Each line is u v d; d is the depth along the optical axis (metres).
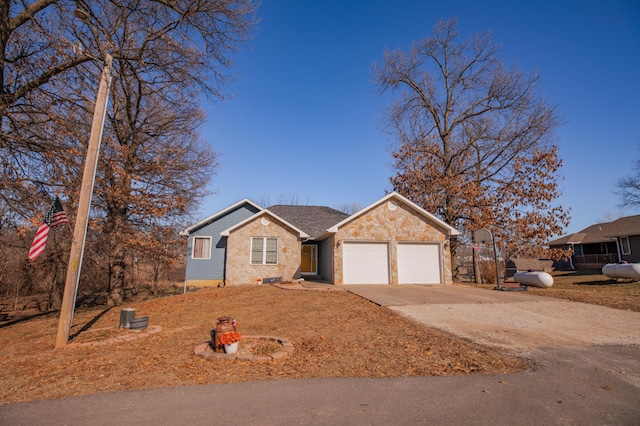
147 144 19.12
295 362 5.84
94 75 11.02
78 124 11.27
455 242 23.62
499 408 4.03
